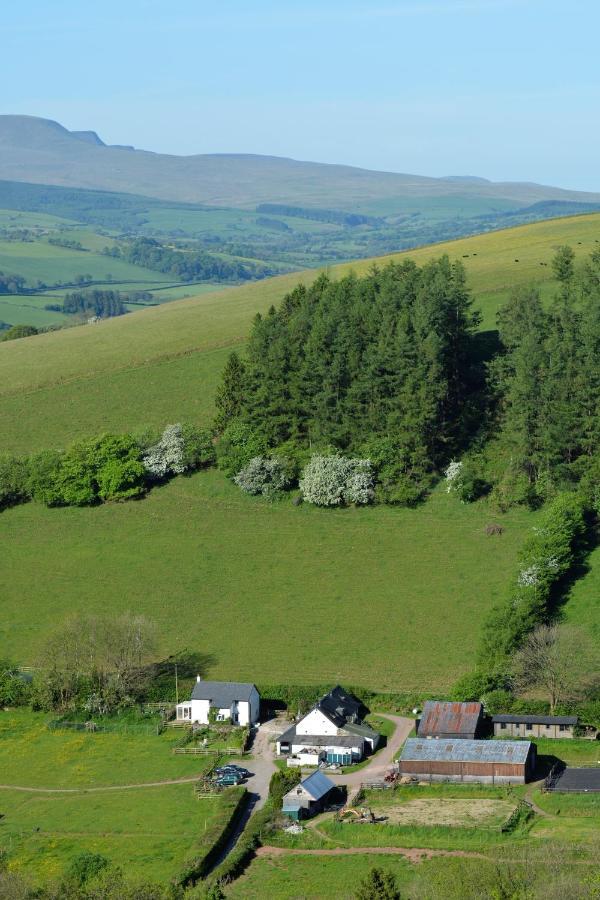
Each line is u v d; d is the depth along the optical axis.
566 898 122.06
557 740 185.00
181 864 151.50
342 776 179.62
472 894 127.06
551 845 144.38
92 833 164.25
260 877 147.50
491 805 164.50
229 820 163.12
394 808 165.62
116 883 137.88
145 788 179.00
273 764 185.38
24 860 156.25
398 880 141.25
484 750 175.50
